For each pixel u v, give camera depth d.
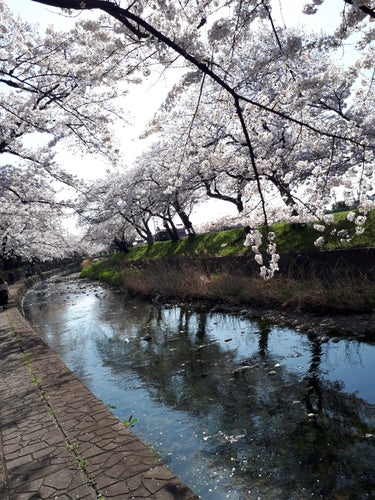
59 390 5.18
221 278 13.55
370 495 3.50
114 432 3.76
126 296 18.23
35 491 2.91
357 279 9.84
